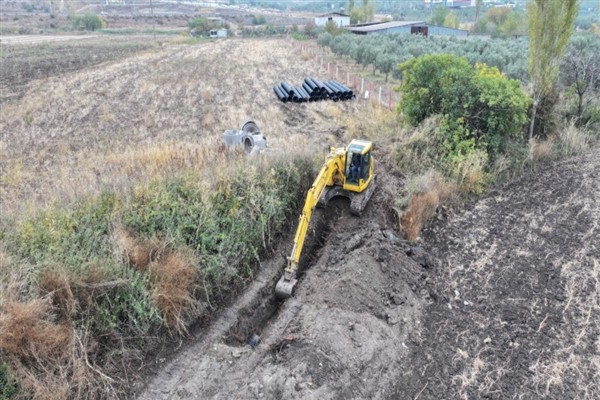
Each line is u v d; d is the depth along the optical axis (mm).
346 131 20281
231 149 15688
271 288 11055
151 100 27062
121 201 10430
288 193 12898
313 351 8914
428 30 66688
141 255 9352
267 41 70062
